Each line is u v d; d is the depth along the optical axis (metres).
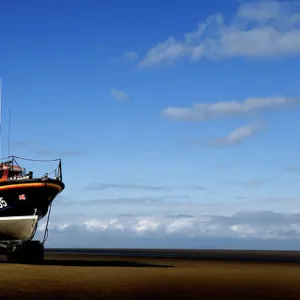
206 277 28.59
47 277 26.83
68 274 29.00
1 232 37.16
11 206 36.28
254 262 52.00
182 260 56.69
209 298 19.08
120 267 36.88
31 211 36.34
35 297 18.72
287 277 29.08
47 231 39.72
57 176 38.28
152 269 35.03
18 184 35.88
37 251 38.94
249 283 25.17
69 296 19.16
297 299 18.98
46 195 36.62
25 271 30.75
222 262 50.78
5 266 34.94
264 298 19.22
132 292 20.66
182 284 24.25
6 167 39.22
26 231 36.72
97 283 24.08
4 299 18.11
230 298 19.12
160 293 20.44
